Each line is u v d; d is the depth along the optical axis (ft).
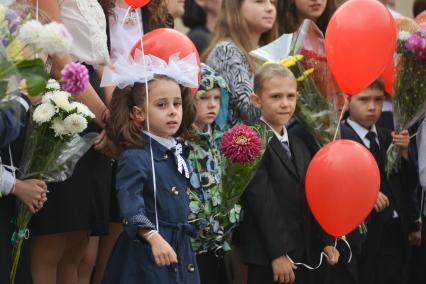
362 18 40.24
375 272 47.01
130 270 33.73
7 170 34.01
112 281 34.19
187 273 34.50
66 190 35.68
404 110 45.42
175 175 35.01
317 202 38.96
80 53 37.40
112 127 34.99
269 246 39.24
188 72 35.81
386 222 46.85
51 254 36.42
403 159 47.47
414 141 48.44
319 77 42.24
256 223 39.65
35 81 30.86
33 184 33.37
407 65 44.93
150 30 42.86
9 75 30.30
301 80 42.19
